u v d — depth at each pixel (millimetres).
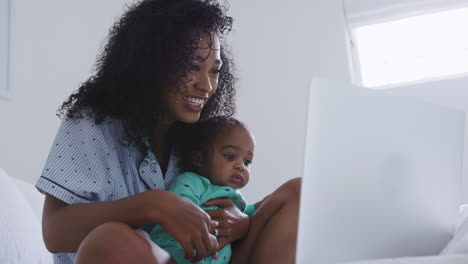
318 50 2793
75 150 1004
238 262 1069
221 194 1118
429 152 816
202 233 824
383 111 765
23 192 1529
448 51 2725
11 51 1986
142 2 1195
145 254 734
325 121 711
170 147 1219
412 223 798
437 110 833
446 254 730
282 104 2783
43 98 2131
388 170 766
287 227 1020
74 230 862
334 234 719
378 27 2846
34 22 2137
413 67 2783
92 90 1102
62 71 2250
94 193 986
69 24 2322
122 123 1079
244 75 2863
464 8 2676
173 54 1059
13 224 1208
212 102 1343
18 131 1986
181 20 1089
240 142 1185
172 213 820
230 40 2910
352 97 735
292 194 1051
